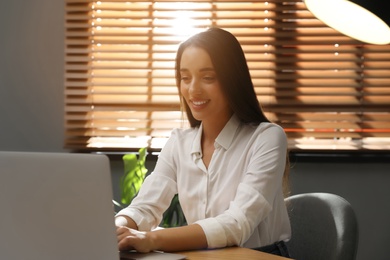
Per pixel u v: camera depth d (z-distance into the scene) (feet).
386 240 13.80
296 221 8.72
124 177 12.67
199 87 7.79
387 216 13.80
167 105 13.74
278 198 8.07
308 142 13.79
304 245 8.55
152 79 13.76
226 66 7.76
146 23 13.65
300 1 13.60
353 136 13.78
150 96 13.78
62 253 5.31
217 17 13.60
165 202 8.41
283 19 13.66
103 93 13.66
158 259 6.13
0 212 5.28
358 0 7.69
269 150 7.76
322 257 8.24
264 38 13.69
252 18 13.60
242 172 7.93
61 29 13.78
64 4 13.76
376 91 13.84
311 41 13.67
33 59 13.82
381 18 7.64
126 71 13.75
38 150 13.84
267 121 8.24
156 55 13.69
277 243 8.04
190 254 6.56
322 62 13.78
